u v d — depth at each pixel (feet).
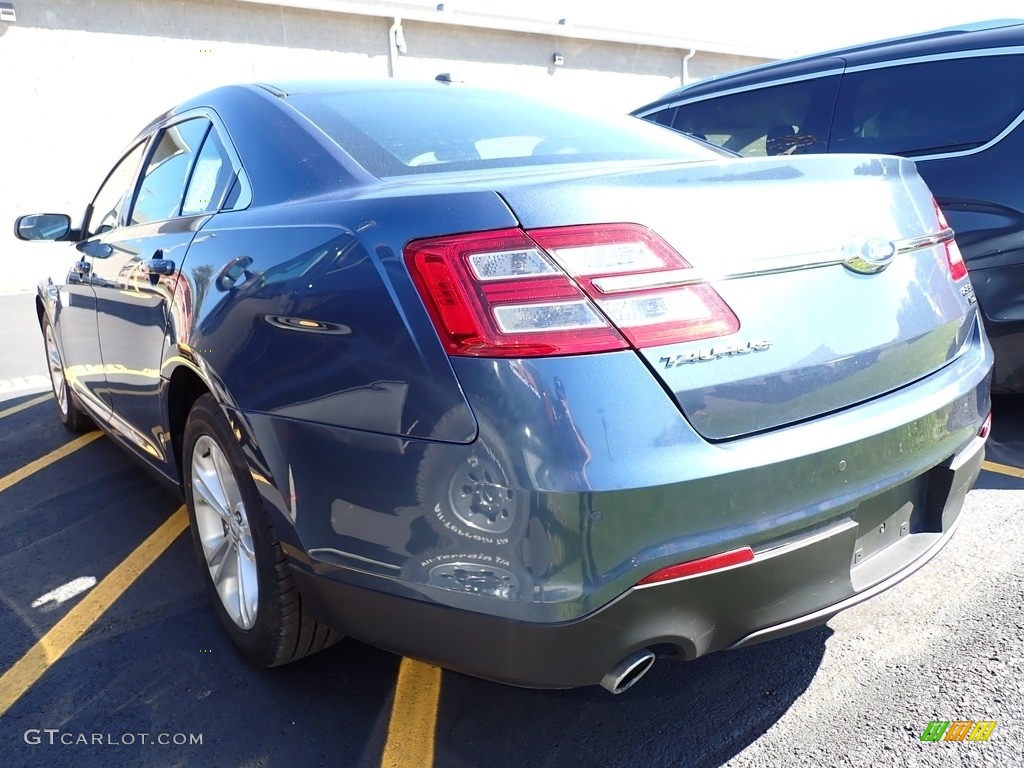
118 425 10.82
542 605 4.91
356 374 5.47
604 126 8.68
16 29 40.29
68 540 10.50
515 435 4.83
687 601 5.12
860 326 5.79
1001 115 12.36
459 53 54.13
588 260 4.97
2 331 27.86
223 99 8.83
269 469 6.20
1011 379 12.14
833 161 6.07
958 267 7.00
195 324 7.18
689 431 5.01
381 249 5.45
